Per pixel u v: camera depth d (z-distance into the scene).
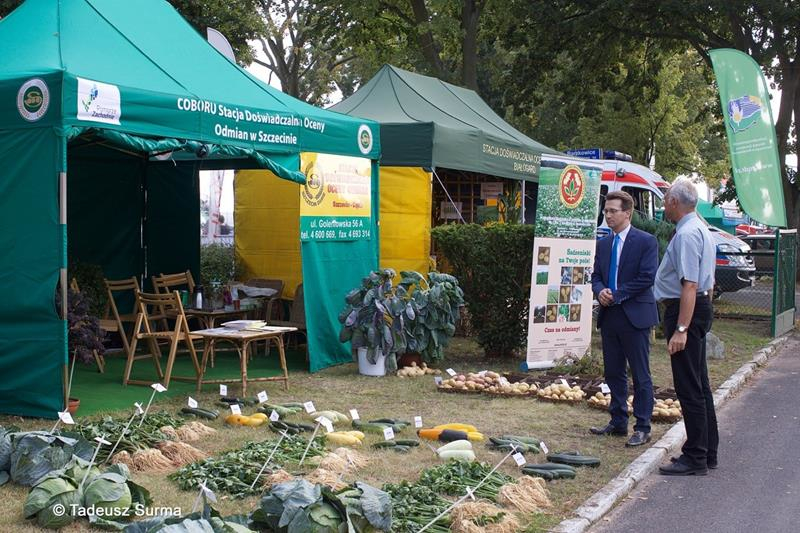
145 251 13.59
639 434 7.76
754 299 21.62
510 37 28.33
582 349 11.74
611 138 36.19
